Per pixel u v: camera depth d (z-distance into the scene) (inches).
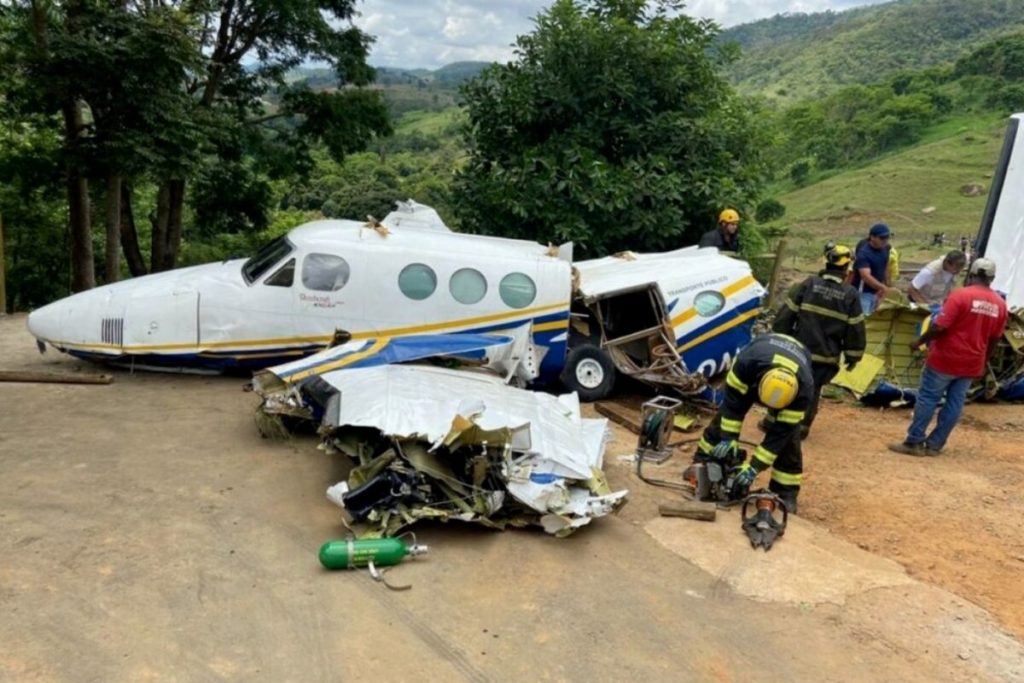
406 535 201.9
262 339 321.4
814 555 204.7
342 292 318.3
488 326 323.3
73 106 573.9
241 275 326.6
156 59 526.6
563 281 327.0
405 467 206.7
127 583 169.6
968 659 161.2
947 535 222.8
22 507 203.5
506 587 179.8
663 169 523.2
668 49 538.6
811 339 268.1
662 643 161.3
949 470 278.8
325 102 812.0
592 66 538.0
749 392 223.3
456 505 206.4
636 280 341.4
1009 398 378.6
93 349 318.3
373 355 279.6
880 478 267.9
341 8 784.3
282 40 770.8
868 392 359.3
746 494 230.1
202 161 614.2
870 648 163.9
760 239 611.5
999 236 407.8
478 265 323.9
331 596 170.6
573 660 153.3
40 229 858.8
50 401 298.4
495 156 565.9
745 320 346.6
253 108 822.5
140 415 286.0
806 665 156.6
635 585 184.7
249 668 143.8
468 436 205.8
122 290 327.9
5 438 255.8
